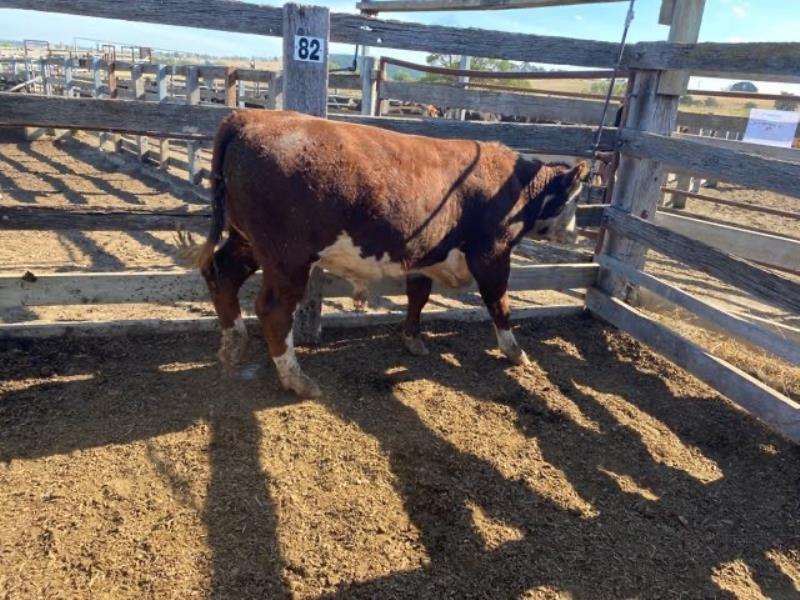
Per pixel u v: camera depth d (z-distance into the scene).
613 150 5.06
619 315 5.25
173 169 11.69
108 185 10.60
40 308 5.00
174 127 4.04
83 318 4.89
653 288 4.81
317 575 2.61
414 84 8.88
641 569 2.83
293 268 3.63
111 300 4.28
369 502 3.06
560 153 4.97
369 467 3.31
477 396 4.14
